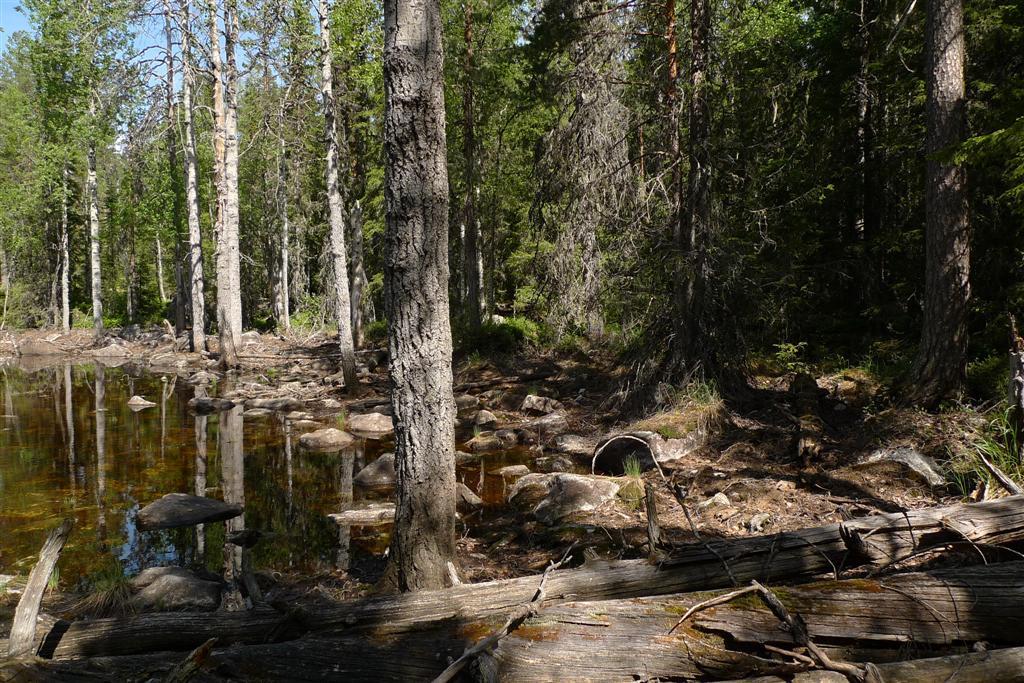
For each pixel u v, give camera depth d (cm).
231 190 2256
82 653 385
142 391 1881
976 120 1060
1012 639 359
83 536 751
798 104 1405
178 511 805
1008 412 654
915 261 1267
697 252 1067
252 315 4350
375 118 2231
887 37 1270
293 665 353
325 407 1567
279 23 1617
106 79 2138
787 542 423
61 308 4088
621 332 1325
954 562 466
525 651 344
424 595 398
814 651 329
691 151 1058
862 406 973
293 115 1972
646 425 986
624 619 360
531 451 1093
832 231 1479
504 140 2050
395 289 490
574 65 1246
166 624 393
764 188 1195
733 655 340
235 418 1476
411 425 493
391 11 475
